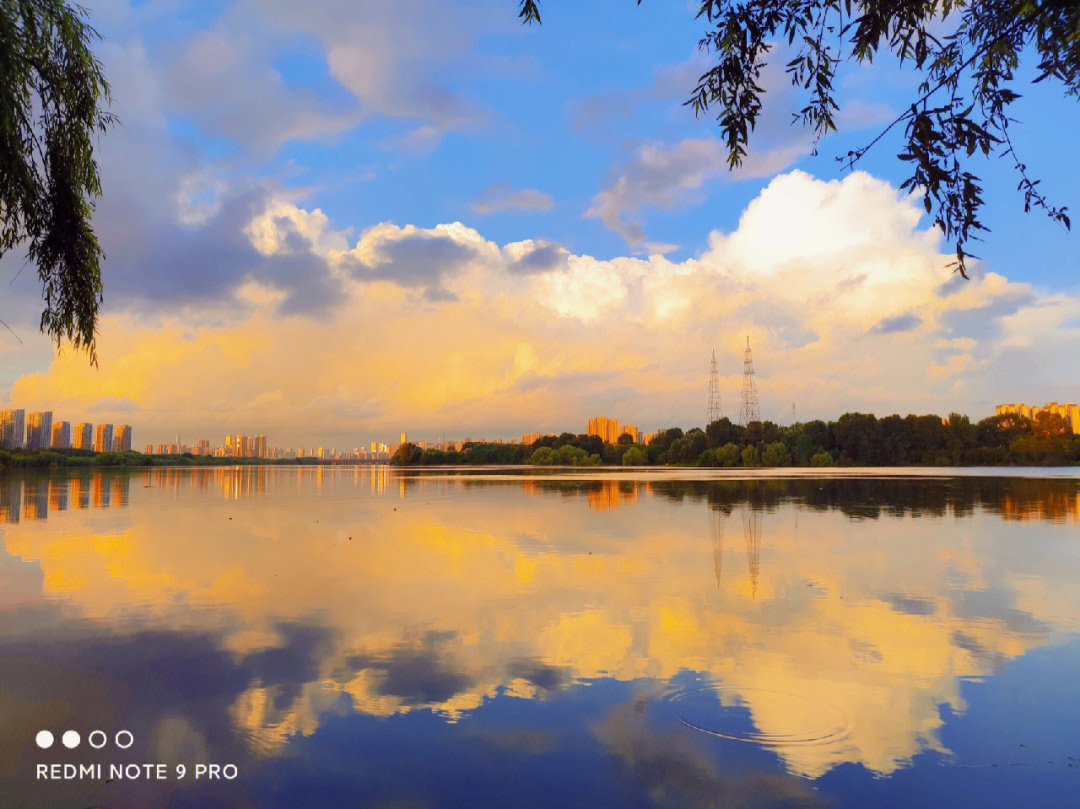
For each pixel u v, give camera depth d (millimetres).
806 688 8695
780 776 6461
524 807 5961
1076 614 12391
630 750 6996
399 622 12047
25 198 7199
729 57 4852
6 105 6574
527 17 4992
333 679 9102
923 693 8508
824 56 4824
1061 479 64188
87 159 7926
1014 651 10195
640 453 145500
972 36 4855
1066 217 4418
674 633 11234
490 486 59531
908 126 4453
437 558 19109
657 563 17969
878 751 6945
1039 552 19469
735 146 4992
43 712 8039
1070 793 6125
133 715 7961
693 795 6133
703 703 8211
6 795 6203
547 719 7785
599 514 31500
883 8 4488
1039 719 7730
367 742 7227
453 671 9406
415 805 5984
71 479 73625
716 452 123000
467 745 7148
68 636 11172
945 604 13195
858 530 24781
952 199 4402
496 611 12805
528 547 21141
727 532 24375
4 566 17953
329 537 24203
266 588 15023
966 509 32781
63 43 7641
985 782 6328
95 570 17359
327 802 6047
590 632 11312
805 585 15039
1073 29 4406
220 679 9125
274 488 59844
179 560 18969
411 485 63906
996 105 4648
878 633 11156
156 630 11555
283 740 7301
